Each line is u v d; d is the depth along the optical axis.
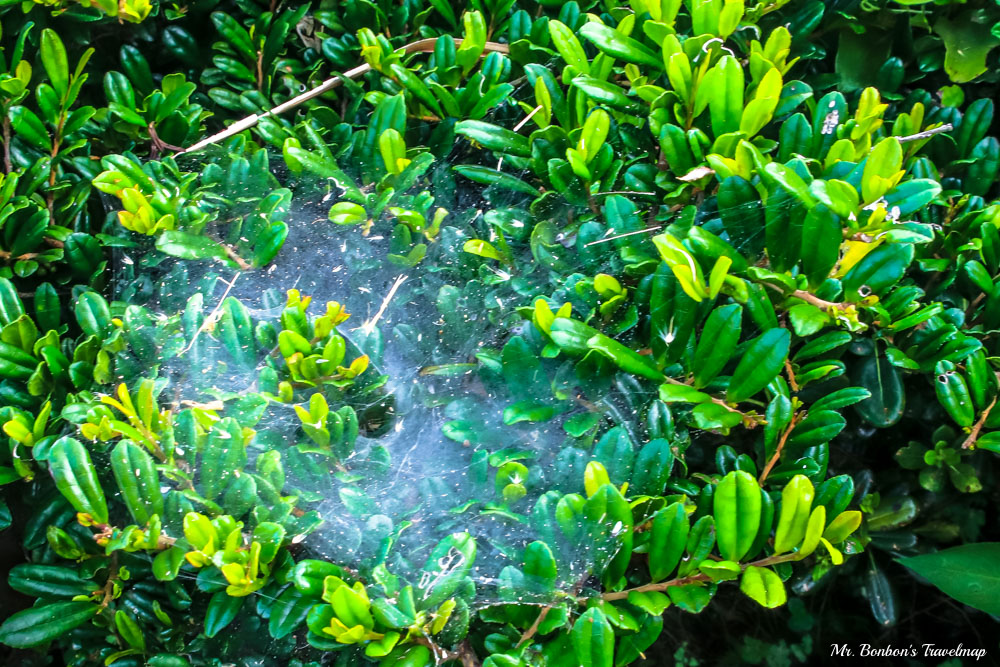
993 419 0.71
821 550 0.70
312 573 0.65
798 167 0.67
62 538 0.70
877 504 0.79
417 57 0.81
